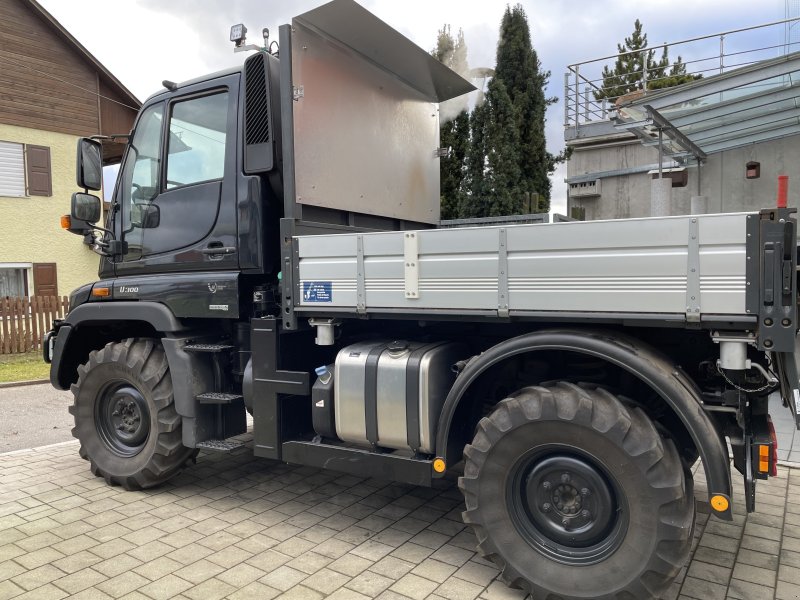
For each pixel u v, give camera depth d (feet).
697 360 10.04
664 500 8.22
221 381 13.58
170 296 13.42
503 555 9.36
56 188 51.70
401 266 10.16
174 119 13.80
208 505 13.35
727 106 22.71
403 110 15.55
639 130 25.79
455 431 10.34
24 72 49.47
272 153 12.09
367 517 12.61
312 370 12.55
